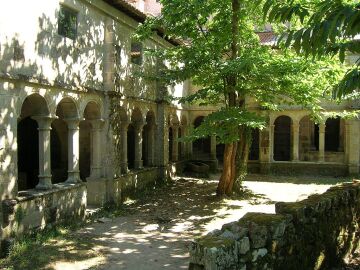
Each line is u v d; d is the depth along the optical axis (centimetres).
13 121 949
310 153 2480
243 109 1432
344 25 376
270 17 480
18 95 964
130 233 1107
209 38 1490
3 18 912
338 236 746
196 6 1335
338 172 2291
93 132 1408
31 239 989
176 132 2303
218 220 1253
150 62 1856
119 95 1466
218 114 1390
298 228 610
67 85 1160
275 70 1301
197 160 2538
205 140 2803
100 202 1398
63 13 1181
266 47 1438
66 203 1166
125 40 1560
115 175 1455
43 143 1098
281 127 2677
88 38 1302
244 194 1678
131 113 1644
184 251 946
